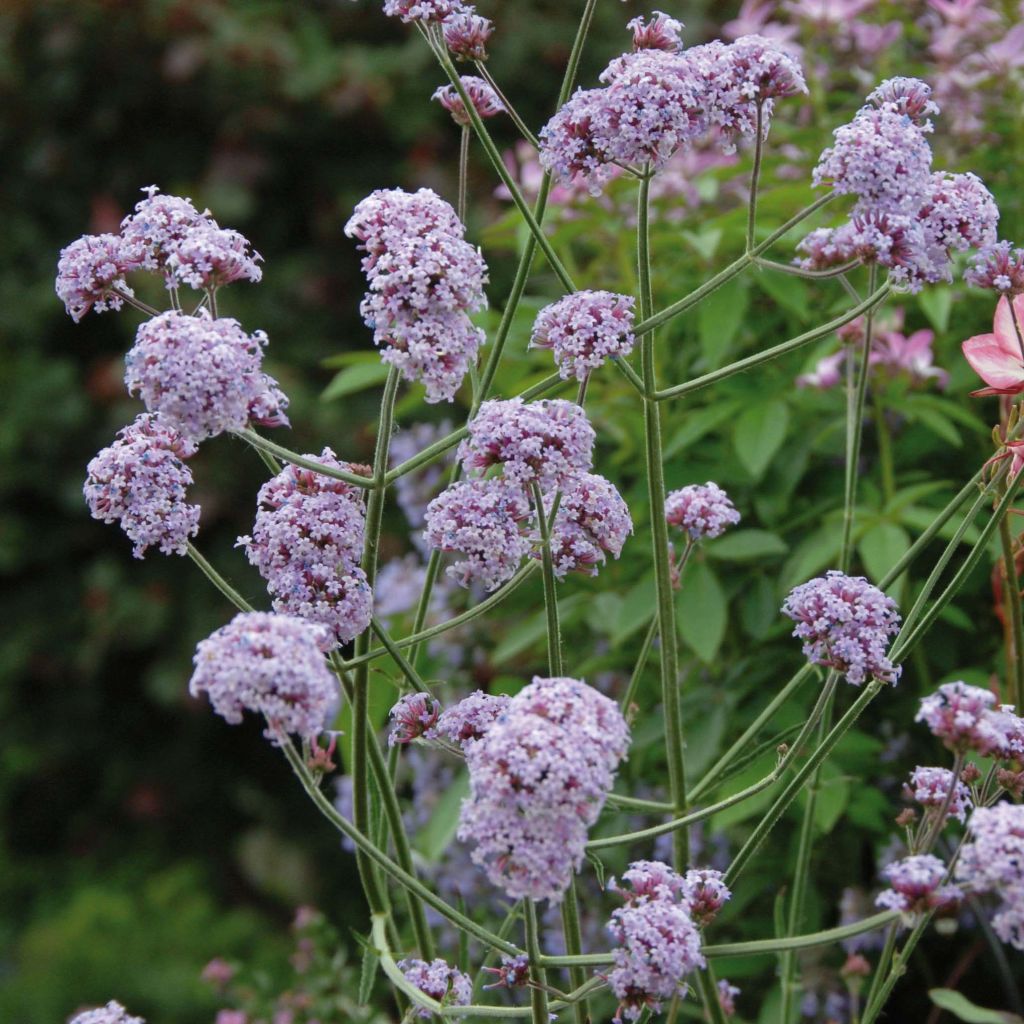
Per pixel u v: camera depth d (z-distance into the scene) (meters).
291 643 2.46
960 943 5.61
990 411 5.70
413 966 3.25
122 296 3.25
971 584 5.36
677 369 5.78
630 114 3.04
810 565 4.86
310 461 3.01
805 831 4.11
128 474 3.14
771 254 5.70
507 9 11.43
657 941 2.55
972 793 3.14
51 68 11.33
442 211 2.87
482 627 6.51
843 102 6.36
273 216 11.40
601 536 3.18
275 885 10.20
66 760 11.09
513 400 2.90
